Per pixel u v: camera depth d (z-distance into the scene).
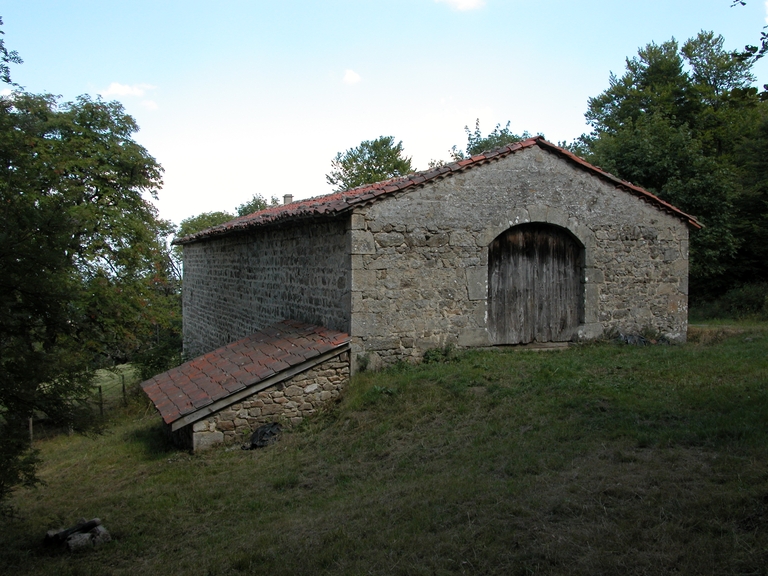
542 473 5.54
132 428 11.62
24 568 5.34
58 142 16.66
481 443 6.79
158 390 9.55
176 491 7.05
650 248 11.62
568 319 11.17
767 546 3.79
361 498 5.84
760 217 20.45
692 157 19.56
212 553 5.14
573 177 10.95
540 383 8.44
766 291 18.94
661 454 5.64
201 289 17.94
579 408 7.39
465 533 4.52
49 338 6.18
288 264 11.76
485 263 10.27
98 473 8.51
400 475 6.36
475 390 8.47
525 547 4.20
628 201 11.41
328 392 9.22
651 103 27.22
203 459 8.14
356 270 9.38
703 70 29.16
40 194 6.09
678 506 4.48
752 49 5.04
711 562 3.71
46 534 6.09
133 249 17.73
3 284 5.43
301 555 4.68
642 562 3.82
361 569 4.27
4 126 5.85
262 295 13.12
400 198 9.68
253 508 6.20
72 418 5.93
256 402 8.77
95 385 6.22
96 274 16.41
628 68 32.34
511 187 10.48
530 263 10.91
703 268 19.94
